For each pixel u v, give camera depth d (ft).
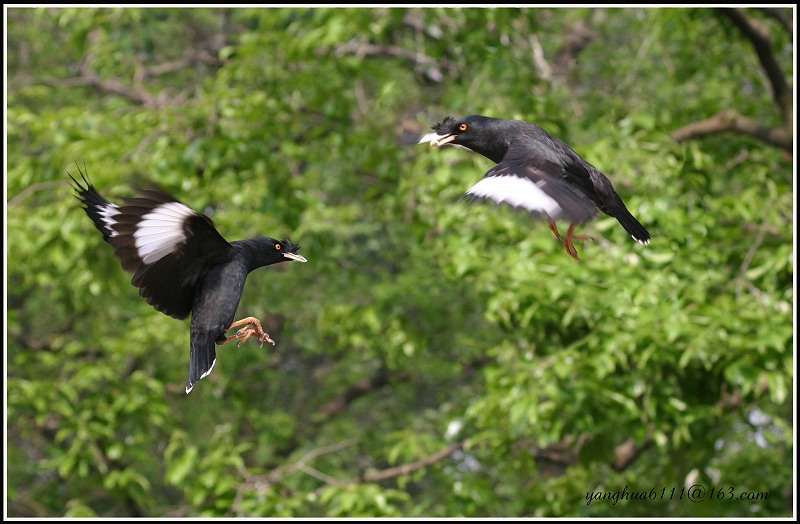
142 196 17.56
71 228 44.01
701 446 41.11
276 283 58.95
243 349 65.98
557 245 40.14
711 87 54.54
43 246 45.24
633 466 53.16
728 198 41.96
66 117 50.24
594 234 39.58
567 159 17.52
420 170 45.68
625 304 36.52
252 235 51.60
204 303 18.12
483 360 61.41
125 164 46.19
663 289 37.09
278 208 47.88
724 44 53.98
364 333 57.00
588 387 38.01
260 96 47.11
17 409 52.01
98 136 47.88
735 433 49.65
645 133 41.24
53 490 63.46
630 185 39.96
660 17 49.85
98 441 52.60
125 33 60.18
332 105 48.65
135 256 17.67
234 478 46.52
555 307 39.14
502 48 46.62
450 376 68.44
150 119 50.08
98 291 47.37
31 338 71.82
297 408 75.15
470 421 49.06
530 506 46.26
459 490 47.26
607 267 37.81
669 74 54.85
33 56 72.84
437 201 45.42
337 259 62.08
